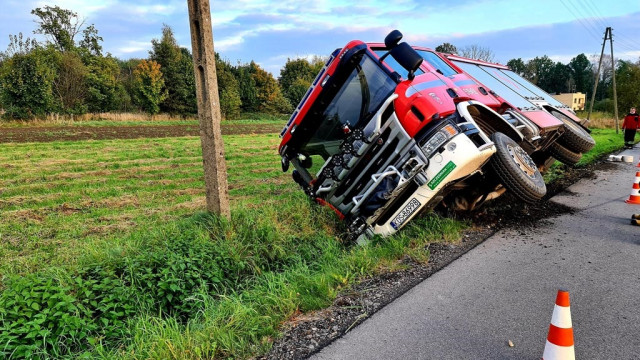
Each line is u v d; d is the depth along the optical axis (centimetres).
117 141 2134
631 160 1245
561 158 891
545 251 504
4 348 327
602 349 305
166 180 1130
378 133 545
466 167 510
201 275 488
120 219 746
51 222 726
